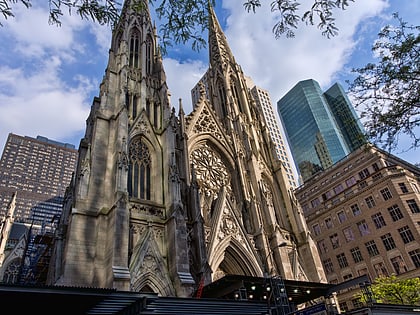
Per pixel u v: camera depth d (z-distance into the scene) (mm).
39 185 195125
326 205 84062
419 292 46594
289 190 52719
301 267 42844
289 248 45094
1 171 188875
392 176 68812
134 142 39844
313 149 151000
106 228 30422
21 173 194000
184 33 15367
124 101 40000
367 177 75625
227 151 51469
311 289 33781
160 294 29016
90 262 28547
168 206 35469
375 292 48906
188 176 41969
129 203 33656
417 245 60875
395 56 15102
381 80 15438
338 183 84000
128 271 27156
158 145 41125
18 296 13531
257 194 47656
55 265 34688
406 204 65000
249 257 38188
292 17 12734
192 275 33656
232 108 59688
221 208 40406
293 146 164625
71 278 26984
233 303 17969
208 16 15367
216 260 36156
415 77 14773
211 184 46375
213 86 67562
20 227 111312
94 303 15117
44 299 14117
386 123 15141
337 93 132875
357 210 74000
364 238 70625
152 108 45750
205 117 53156
